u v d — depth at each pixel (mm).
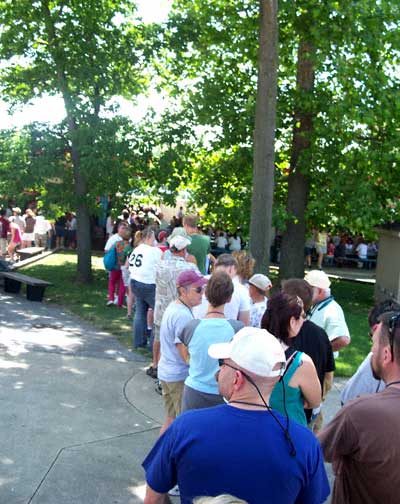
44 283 12812
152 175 15727
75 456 5336
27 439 5590
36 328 10195
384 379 2764
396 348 2660
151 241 8953
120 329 10586
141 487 4895
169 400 5379
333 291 19641
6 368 7637
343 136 15477
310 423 4570
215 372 4277
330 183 16328
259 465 2244
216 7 15828
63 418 6180
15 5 14688
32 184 15477
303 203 17156
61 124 15703
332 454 2641
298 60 16375
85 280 16047
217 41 16031
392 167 16172
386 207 16516
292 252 17219
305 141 16828
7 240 20391
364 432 2555
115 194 15516
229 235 24906
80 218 15984
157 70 16516
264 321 3773
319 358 4207
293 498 2271
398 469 2500
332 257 27188
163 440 2459
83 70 14742
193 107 16203
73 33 14828
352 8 13766
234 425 2324
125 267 11898
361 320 13938
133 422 6250
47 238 23219
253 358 2373
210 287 4516
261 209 10297
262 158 10234
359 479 2635
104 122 15039
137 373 7898
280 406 3492
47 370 7727
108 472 5094
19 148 15500
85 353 8695
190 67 16906
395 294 15930
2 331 9727
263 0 9945
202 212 17859
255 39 15602
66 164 16156
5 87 15680
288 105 15672
